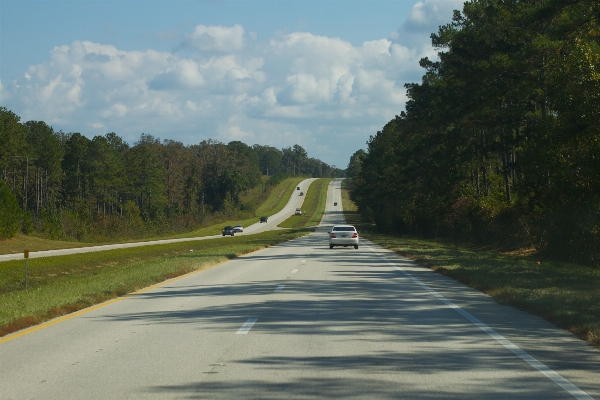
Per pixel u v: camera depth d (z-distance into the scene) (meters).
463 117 46.44
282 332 10.75
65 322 12.23
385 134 98.19
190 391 7.02
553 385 7.24
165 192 163.50
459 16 54.81
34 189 114.62
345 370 7.98
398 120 72.44
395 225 86.06
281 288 18.06
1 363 8.59
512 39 39.38
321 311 13.28
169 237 106.31
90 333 10.94
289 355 8.90
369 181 102.12
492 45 42.12
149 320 12.32
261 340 10.03
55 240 78.31
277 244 55.88
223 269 26.06
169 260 31.58
